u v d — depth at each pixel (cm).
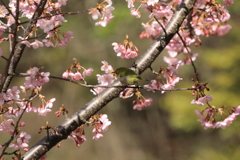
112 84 427
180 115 1390
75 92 1762
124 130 1848
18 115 382
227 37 1530
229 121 412
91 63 1645
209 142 1581
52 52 1734
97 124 399
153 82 395
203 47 1616
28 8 386
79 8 1695
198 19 503
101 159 1686
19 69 1773
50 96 1745
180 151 1755
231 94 1380
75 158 1631
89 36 1681
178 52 522
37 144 382
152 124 1902
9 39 346
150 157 1783
